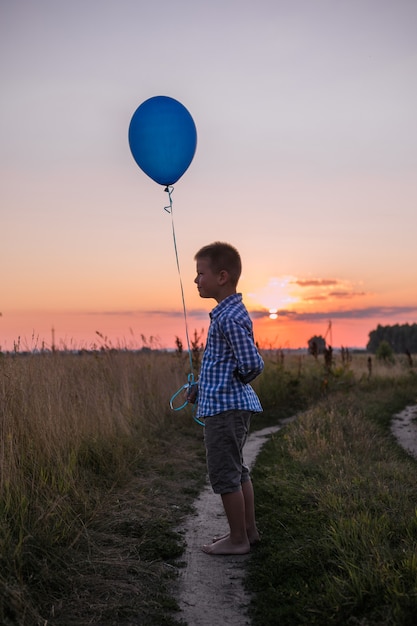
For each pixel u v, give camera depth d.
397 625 2.47
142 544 3.74
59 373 6.47
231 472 3.52
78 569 3.24
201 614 2.91
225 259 3.58
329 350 14.01
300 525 3.92
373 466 5.42
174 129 4.80
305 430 7.09
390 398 12.00
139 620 2.81
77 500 4.11
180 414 8.39
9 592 2.67
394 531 3.54
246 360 3.35
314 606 2.78
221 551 3.60
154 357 10.16
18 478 3.82
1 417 4.55
